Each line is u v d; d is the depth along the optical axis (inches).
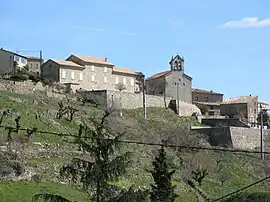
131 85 5290.4
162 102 4623.5
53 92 3850.9
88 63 4940.9
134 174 2496.3
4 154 2298.2
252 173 3373.5
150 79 5536.4
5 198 1943.9
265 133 4148.6
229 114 5383.9
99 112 3622.0
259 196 2778.1
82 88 4704.7
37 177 2194.9
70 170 1122.7
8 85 3629.4
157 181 1720.0
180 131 3742.6
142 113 4274.1
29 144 2561.5
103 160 1131.9
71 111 3289.9
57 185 2162.9
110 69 5108.3
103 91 4200.3
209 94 6082.7
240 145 3912.4
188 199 2512.3
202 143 3676.2
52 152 2549.2
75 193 2089.1
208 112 5354.3
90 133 1178.6
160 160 1753.2
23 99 3348.9
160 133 3698.3
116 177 1125.1
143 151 3056.1
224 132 3909.9
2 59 4266.7
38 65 5315.0
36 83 3833.7
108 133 1213.1
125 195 1099.9
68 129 3090.6
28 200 1973.4
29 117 3021.7
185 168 2940.5
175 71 5497.1
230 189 2955.2
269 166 3523.6
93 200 1121.4
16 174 2167.8
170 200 1700.3
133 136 3368.6
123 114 3998.5
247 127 4247.0
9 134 2455.7
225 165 3361.2
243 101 5354.3
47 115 3181.6
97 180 1105.4
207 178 3036.4
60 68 4719.5
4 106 3048.7
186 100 5506.9
